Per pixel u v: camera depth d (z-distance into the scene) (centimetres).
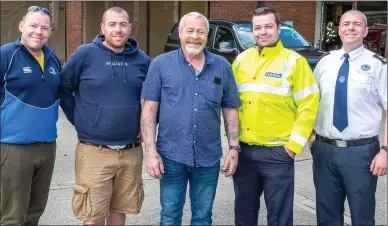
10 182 365
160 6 1457
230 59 954
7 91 354
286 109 385
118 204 404
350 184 380
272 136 385
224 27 1015
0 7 1444
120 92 376
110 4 1438
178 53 366
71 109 396
